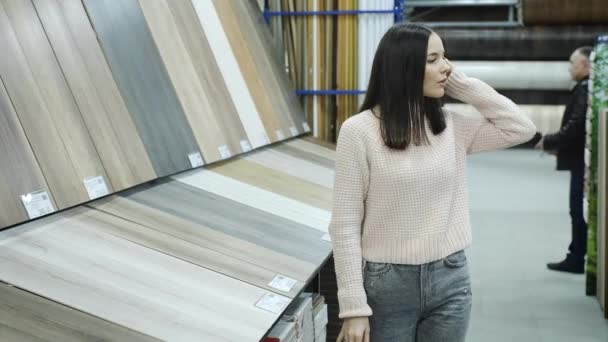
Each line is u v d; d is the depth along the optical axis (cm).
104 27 237
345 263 163
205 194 246
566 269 460
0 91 179
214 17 340
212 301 165
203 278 177
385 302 169
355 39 441
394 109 159
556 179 837
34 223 174
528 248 520
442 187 166
